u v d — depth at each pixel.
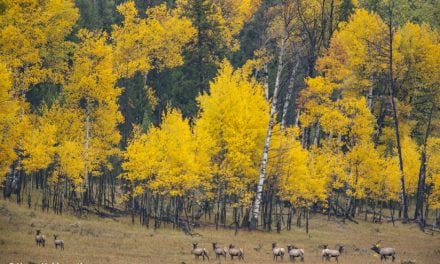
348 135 125.06
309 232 102.75
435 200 125.25
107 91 102.38
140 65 125.62
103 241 75.06
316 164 109.31
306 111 126.25
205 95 102.81
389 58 131.25
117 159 128.00
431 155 126.06
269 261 69.69
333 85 123.06
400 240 100.06
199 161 96.12
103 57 103.06
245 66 128.50
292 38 129.00
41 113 113.19
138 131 99.38
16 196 97.75
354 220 118.81
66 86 102.06
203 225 99.56
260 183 98.25
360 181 115.81
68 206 99.56
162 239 81.50
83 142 103.94
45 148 91.06
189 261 66.88
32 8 96.81
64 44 105.88
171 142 93.75
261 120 102.19
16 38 91.06
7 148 75.19
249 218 111.56
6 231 73.06
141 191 93.94
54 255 63.16
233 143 96.06
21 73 95.69
